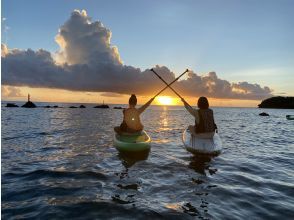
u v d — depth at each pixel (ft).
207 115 27.89
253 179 19.29
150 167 22.30
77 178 18.94
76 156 26.68
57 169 21.40
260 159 26.58
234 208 13.96
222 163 24.14
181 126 69.72
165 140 40.19
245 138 44.57
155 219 12.46
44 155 27.14
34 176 19.38
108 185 17.40
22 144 33.91
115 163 23.71
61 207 13.74
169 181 18.40
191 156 26.96
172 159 25.46
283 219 12.78
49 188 16.72
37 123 68.33
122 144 28.30
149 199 14.97
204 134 27.99
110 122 76.95
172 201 14.73
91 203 14.25
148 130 57.26
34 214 12.93
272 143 38.96
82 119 90.89
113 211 13.29
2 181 18.15
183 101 29.60
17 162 23.89
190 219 12.53
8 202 14.42
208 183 18.08
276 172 21.49
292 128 70.69
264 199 15.31
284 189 17.17
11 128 53.98
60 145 33.37
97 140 37.93
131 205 14.03
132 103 30.66
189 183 18.02
